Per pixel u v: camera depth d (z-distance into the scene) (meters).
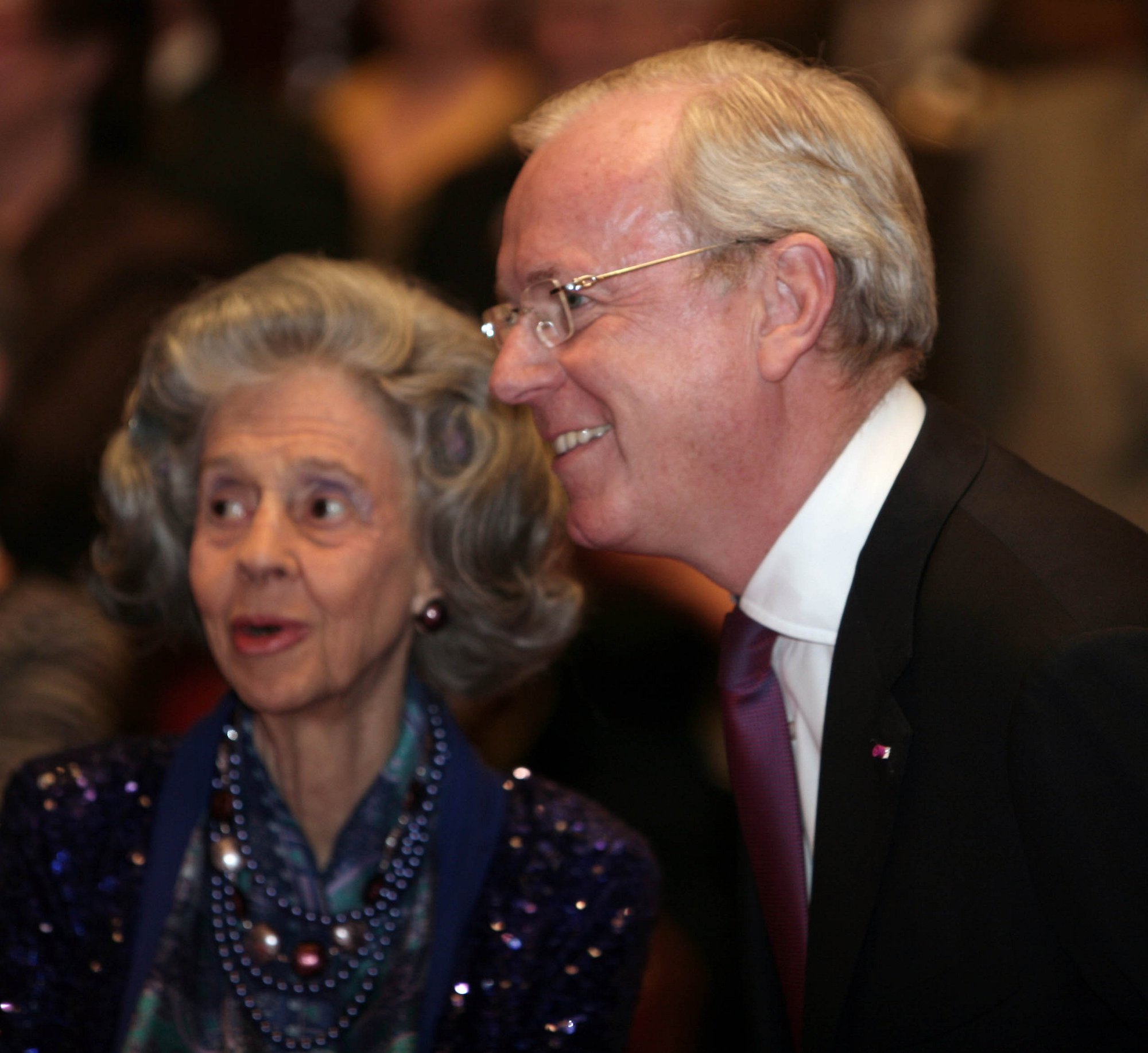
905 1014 4.46
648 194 4.78
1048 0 9.73
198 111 10.51
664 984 7.44
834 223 4.73
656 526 4.93
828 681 4.85
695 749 7.94
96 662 6.63
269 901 5.09
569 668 7.84
